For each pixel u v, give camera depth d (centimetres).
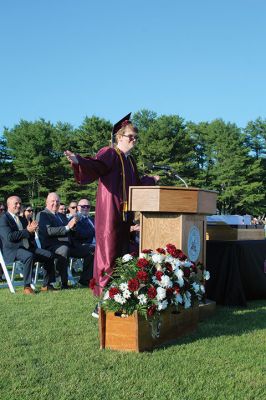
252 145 6384
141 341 413
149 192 494
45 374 355
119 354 405
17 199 810
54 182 5522
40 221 826
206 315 555
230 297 630
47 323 516
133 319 414
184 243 512
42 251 773
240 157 5641
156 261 442
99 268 535
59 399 310
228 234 657
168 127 5281
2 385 334
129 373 358
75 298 683
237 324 518
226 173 5575
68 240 837
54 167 5416
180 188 496
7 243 764
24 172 5344
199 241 548
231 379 345
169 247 462
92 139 5400
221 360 388
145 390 326
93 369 367
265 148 6328
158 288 420
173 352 411
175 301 433
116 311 416
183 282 443
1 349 418
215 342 443
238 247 643
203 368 368
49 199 846
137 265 439
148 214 520
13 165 5503
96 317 540
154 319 420
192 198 502
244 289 664
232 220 841
